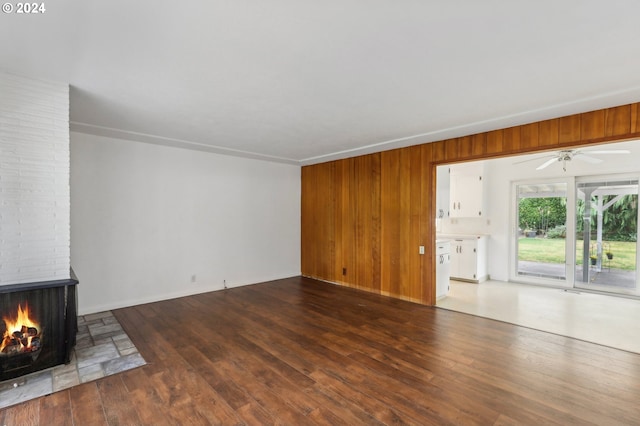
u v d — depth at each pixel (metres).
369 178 5.36
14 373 2.47
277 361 2.82
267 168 6.07
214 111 3.28
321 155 5.54
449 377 2.55
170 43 1.98
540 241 5.86
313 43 1.98
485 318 3.99
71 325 2.74
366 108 3.18
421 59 2.19
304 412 2.11
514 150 3.70
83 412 2.10
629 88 2.62
